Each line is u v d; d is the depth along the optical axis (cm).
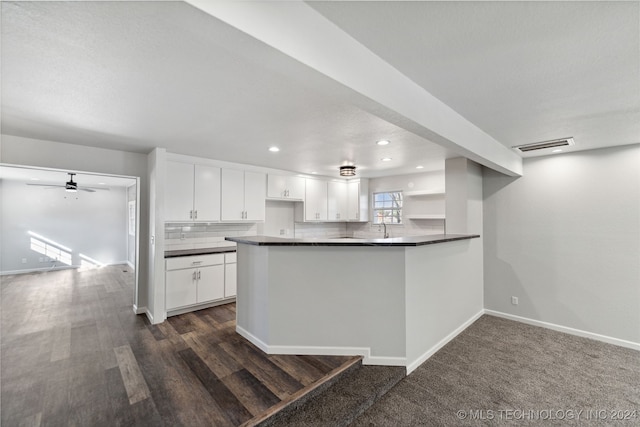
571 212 341
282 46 108
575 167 338
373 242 246
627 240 307
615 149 314
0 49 140
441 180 498
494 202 398
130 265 740
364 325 254
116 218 761
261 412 186
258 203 468
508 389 228
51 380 224
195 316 372
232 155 388
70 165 326
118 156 361
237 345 284
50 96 196
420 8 115
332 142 316
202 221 404
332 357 254
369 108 158
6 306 412
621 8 112
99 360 255
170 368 241
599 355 285
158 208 349
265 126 262
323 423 183
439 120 202
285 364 243
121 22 121
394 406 208
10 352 271
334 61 127
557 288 350
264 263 271
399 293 247
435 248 295
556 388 230
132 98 200
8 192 632
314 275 260
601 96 194
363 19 123
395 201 573
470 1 110
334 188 589
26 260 651
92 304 423
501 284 392
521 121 242
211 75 169
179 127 265
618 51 142
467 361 273
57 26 123
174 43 137
